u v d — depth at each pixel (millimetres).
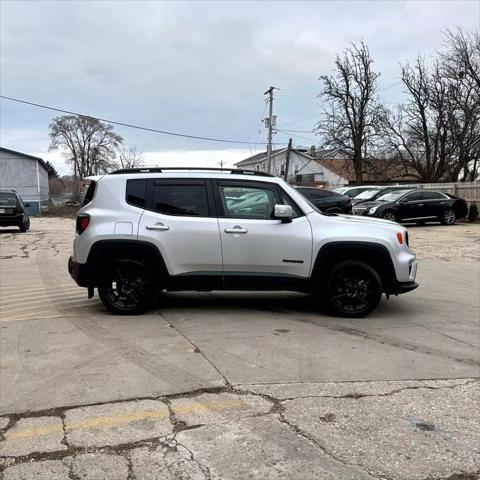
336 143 43312
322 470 3156
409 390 4367
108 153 76250
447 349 5488
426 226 21953
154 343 5547
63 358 5074
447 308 7453
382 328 6289
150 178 6770
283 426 3703
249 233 6629
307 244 6680
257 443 3467
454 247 14742
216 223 6633
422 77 38812
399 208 21156
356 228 6781
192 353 5227
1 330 6098
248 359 5066
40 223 29656
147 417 3828
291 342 5641
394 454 3352
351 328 6273
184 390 4305
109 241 6562
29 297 8078
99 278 6707
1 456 3314
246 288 6742
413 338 5879
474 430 3688
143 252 6637
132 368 4797
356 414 3904
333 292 6746
